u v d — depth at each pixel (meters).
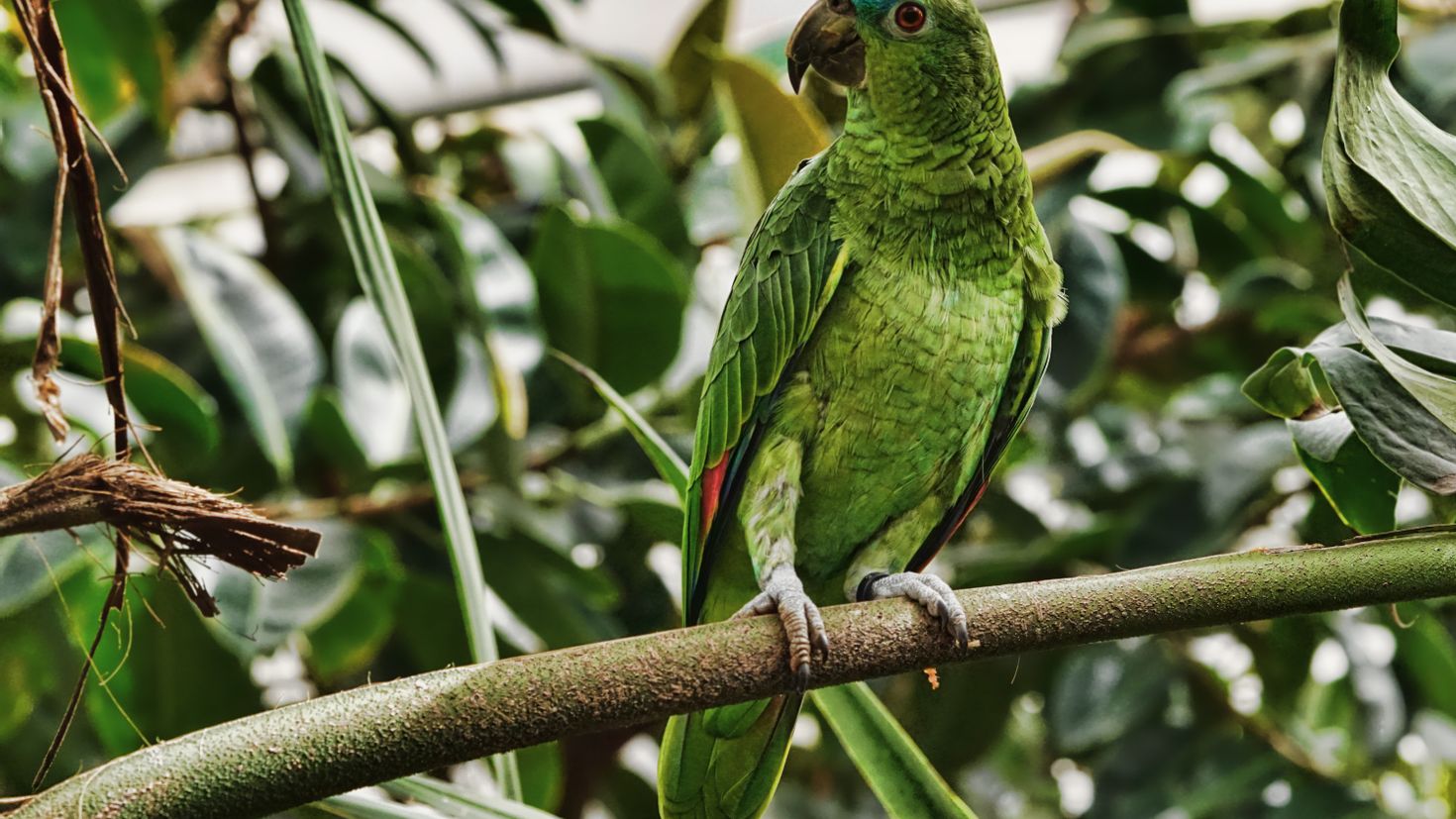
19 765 6.74
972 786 9.13
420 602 6.73
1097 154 8.01
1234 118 8.78
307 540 2.68
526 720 2.67
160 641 5.97
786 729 4.54
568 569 6.44
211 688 6.07
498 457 6.36
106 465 2.57
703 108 8.10
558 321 6.54
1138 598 3.06
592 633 6.70
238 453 6.73
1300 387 3.78
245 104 7.61
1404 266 3.28
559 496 6.88
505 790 3.71
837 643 3.19
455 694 2.61
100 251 2.65
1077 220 7.58
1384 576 3.00
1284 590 3.02
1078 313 7.32
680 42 8.00
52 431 2.58
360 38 9.50
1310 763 7.98
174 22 7.24
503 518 6.31
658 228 7.34
